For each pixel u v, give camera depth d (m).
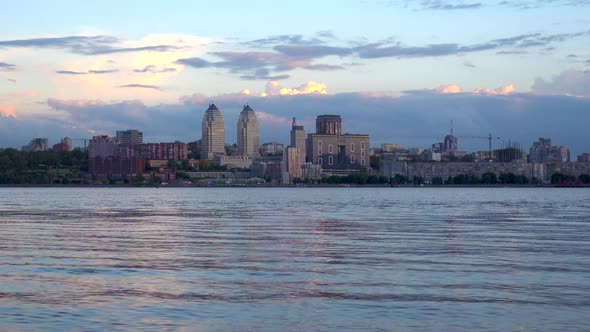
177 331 37.97
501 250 71.19
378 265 59.75
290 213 152.38
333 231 96.44
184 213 153.62
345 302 44.41
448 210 167.25
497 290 48.03
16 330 38.12
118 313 41.59
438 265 59.69
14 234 90.81
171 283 50.66
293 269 57.41
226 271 56.22
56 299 45.03
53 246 74.88
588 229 100.31
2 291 47.47
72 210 167.88
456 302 44.38
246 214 148.00
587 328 38.50
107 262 61.41
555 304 43.81
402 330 38.22
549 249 72.19
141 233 93.25
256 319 40.34
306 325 39.22
